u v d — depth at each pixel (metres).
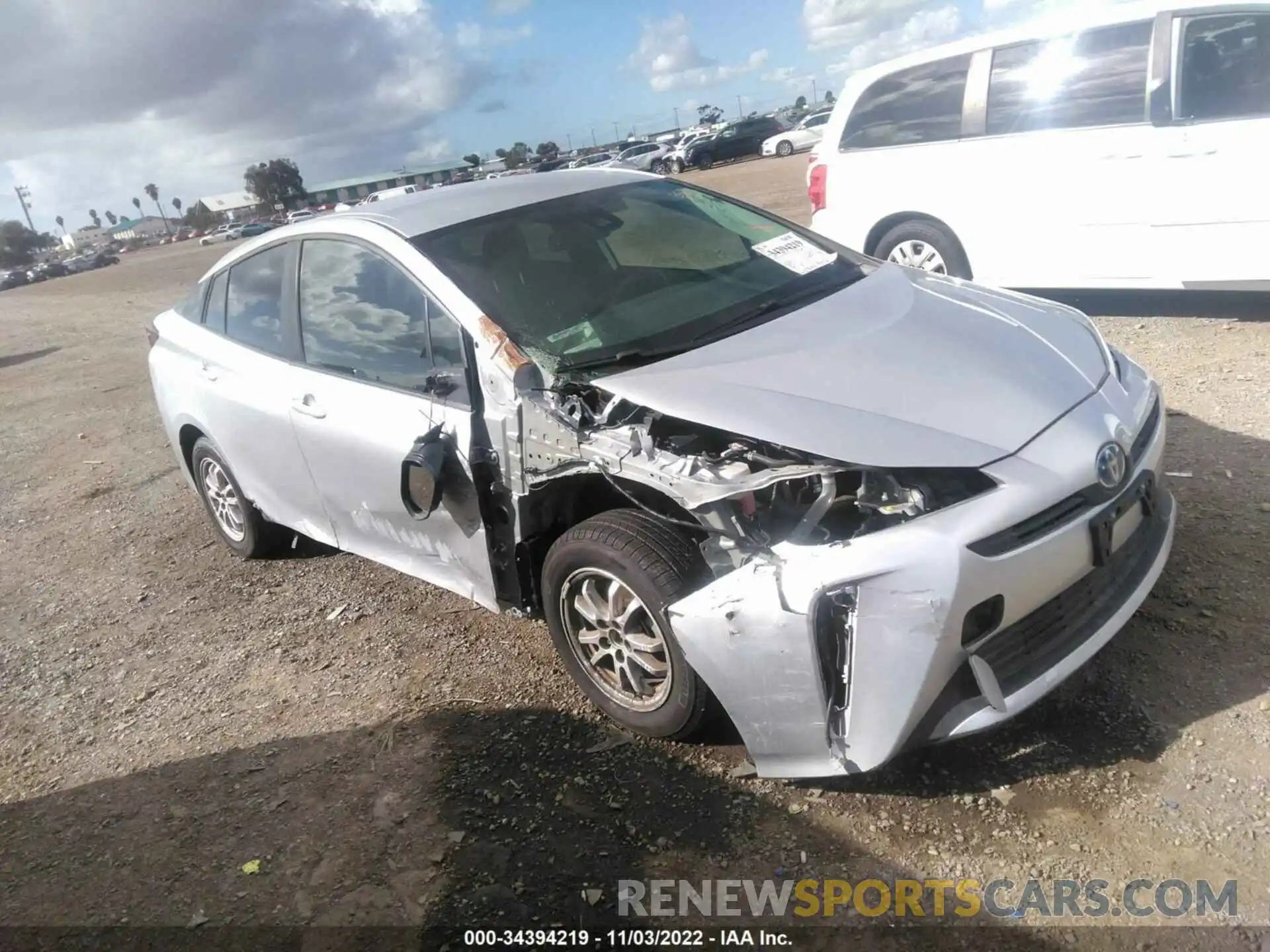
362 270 3.80
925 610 2.42
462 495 3.34
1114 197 6.10
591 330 3.34
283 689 3.84
